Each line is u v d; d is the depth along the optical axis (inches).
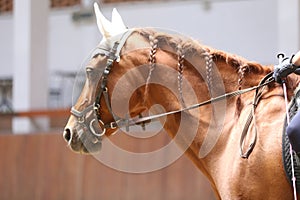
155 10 737.0
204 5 714.8
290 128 210.8
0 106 759.7
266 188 217.6
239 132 225.8
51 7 777.6
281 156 216.4
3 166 561.0
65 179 529.3
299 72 221.1
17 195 550.3
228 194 222.2
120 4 750.5
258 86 228.7
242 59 235.8
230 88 233.1
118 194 499.8
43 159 543.8
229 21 703.7
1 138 567.5
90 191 514.3
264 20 686.5
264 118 223.6
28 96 602.5
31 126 587.2
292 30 518.9
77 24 760.3
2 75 806.5
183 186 471.5
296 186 214.5
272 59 679.1
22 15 609.6
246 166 219.6
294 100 220.5
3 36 812.0
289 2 521.7
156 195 482.0
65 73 748.6
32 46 606.2
